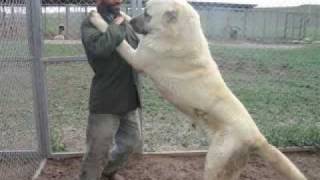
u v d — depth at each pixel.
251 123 3.77
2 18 4.38
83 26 4.01
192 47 3.88
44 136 5.34
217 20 23.09
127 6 5.21
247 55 16.91
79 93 9.34
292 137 6.02
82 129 6.52
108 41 3.77
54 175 4.97
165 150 5.78
